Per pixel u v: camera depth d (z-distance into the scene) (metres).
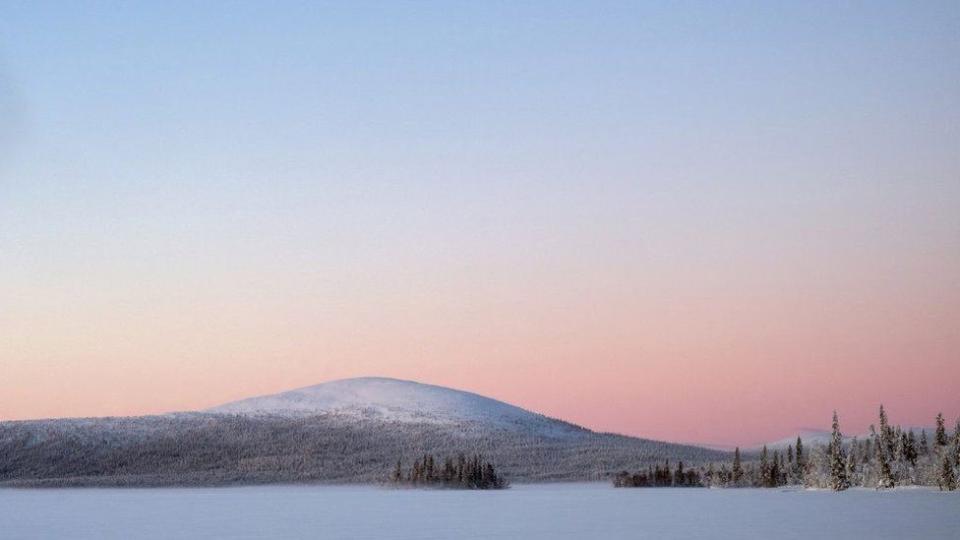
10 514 144.50
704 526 107.00
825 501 166.62
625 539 91.25
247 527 111.12
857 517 119.19
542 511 144.12
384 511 149.88
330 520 125.56
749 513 131.00
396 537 96.38
